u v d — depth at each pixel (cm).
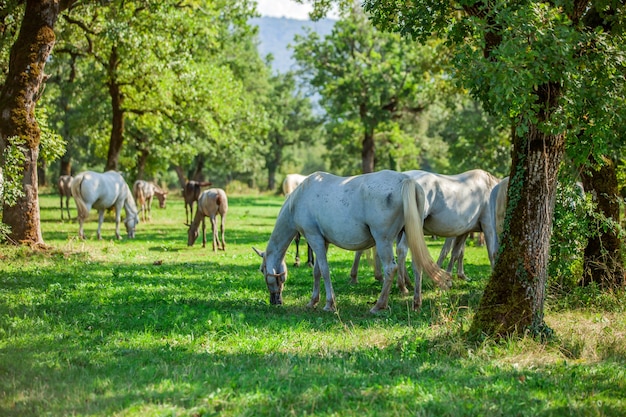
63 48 2903
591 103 770
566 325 906
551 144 819
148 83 2923
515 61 692
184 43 2764
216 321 923
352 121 5538
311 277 1534
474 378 662
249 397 589
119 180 2367
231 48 5200
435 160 6419
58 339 824
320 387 618
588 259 1211
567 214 1095
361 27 5381
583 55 794
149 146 4225
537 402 587
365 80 5338
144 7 2473
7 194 1570
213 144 4788
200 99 3038
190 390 614
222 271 1603
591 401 590
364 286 1380
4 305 1020
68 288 1214
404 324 959
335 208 1041
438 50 2411
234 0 3097
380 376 664
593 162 1167
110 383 634
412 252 984
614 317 982
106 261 1698
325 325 950
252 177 9219
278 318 994
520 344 780
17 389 616
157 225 3231
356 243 1050
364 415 549
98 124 3650
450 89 2612
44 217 3362
